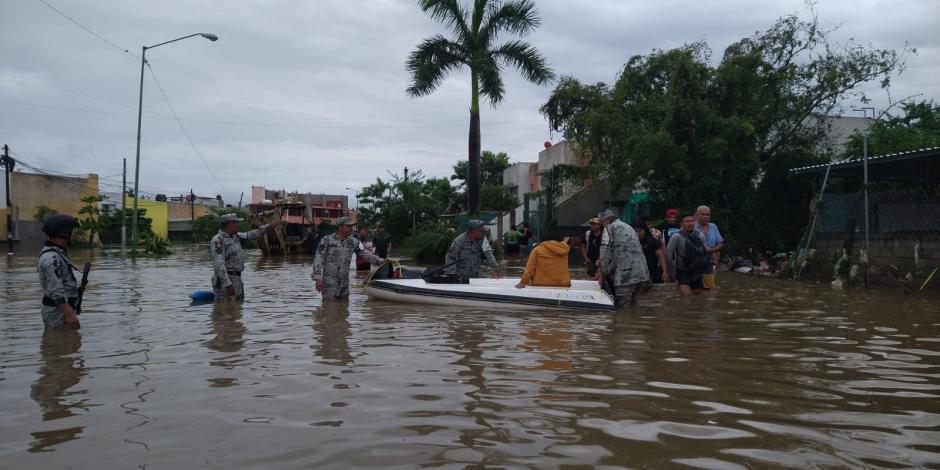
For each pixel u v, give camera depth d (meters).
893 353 5.23
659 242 10.08
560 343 5.72
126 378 4.42
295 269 18.80
